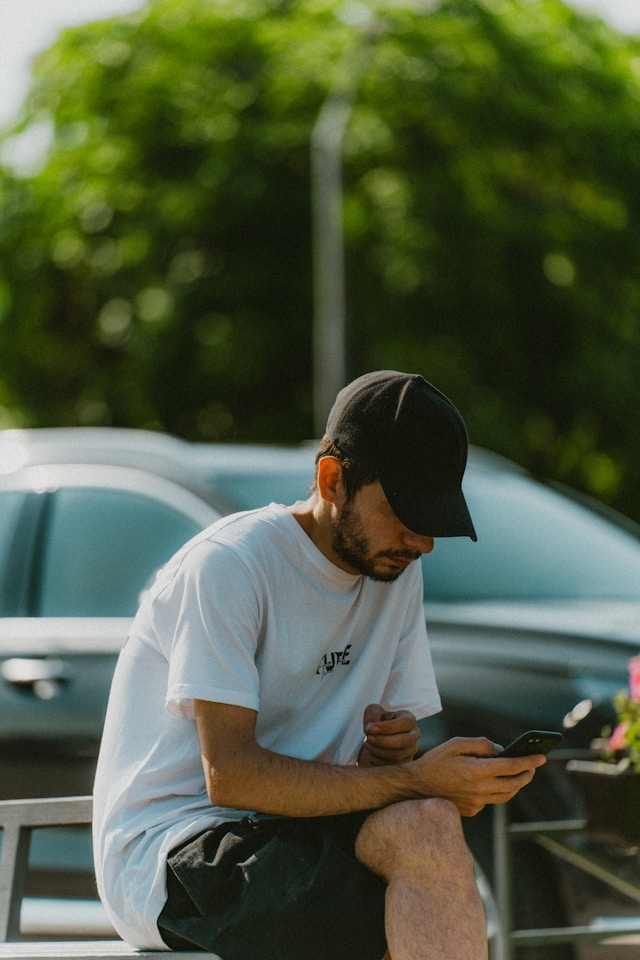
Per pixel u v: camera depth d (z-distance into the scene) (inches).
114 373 802.8
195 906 124.4
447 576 212.4
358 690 132.2
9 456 232.8
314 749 130.3
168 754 128.6
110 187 807.1
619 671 183.8
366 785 124.0
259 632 127.1
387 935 119.8
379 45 760.3
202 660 123.5
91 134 823.7
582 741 180.4
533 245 733.3
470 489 238.4
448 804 121.7
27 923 197.2
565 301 736.3
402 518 122.3
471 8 786.8
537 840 179.6
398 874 120.3
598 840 170.2
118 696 132.0
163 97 809.5
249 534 127.8
